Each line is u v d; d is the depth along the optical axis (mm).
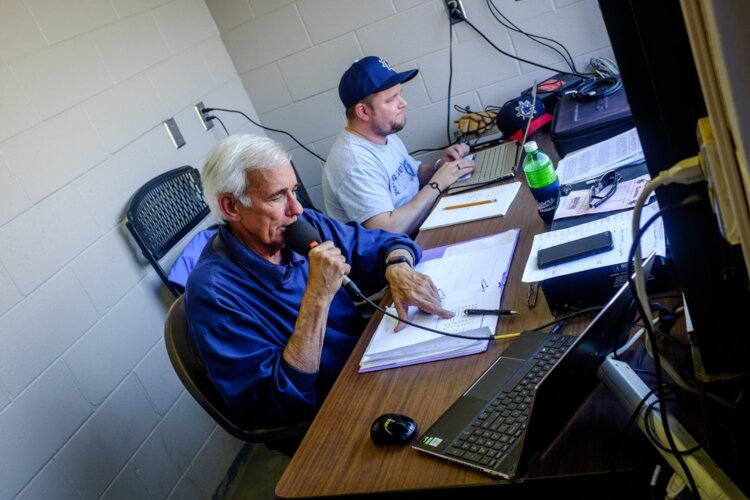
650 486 932
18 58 2094
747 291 879
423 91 3082
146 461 2238
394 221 2271
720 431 933
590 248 1326
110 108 2400
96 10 2438
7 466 1813
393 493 1067
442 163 2578
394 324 1543
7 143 1997
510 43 2906
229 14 3070
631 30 808
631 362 1142
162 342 2408
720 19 493
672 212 883
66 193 2148
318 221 1939
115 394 2176
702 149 615
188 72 2852
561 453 1013
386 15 2961
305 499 1134
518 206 1922
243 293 1654
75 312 2092
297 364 1566
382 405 1291
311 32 3045
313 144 3281
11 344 1882
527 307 1412
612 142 1915
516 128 2469
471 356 1330
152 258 2334
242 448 2689
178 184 2564
